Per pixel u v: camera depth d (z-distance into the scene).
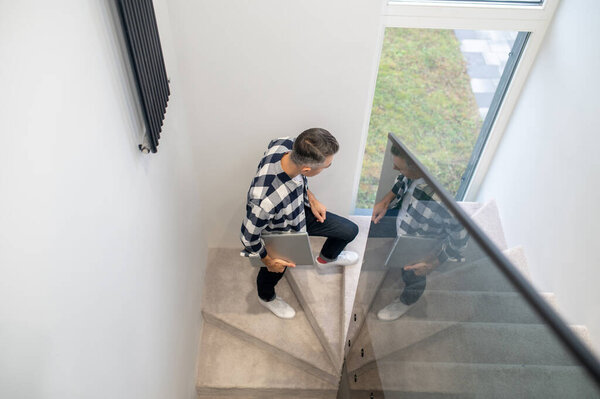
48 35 0.89
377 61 2.53
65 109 0.96
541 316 0.71
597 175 2.05
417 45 2.49
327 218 2.49
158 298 1.80
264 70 2.19
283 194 1.98
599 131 2.04
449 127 2.90
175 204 2.12
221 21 2.01
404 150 1.27
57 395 0.93
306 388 2.64
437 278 1.08
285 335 2.73
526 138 2.66
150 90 1.44
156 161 1.78
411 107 2.78
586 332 2.07
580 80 2.16
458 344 1.01
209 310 2.82
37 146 0.84
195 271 2.67
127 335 1.41
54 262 0.91
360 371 2.01
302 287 2.83
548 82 2.42
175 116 2.13
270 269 2.36
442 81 2.65
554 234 2.38
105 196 1.20
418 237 1.20
